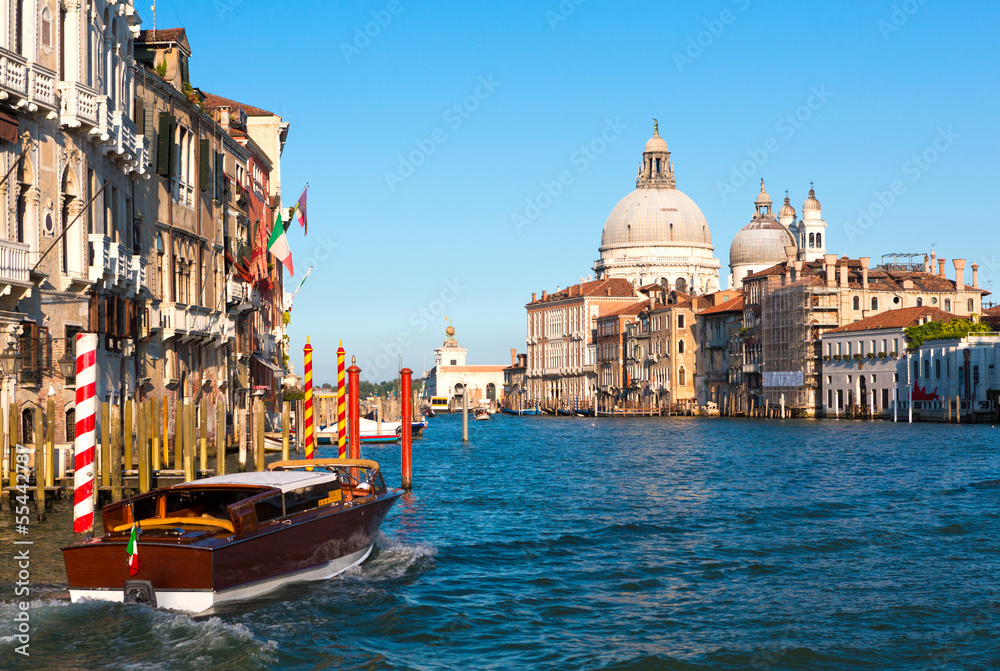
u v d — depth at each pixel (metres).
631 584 22.19
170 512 20.86
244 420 39.25
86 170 32.06
